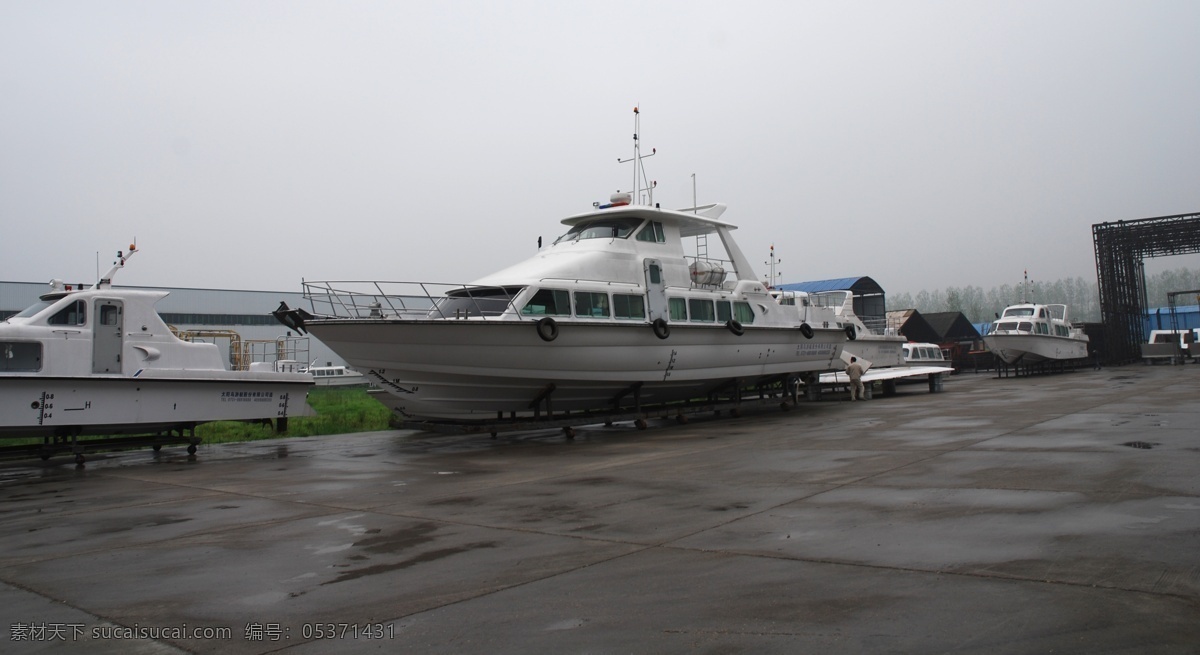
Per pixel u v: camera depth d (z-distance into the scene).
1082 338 43.75
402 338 14.73
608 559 6.17
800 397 26.98
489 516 8.22
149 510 9.34
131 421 14.45
